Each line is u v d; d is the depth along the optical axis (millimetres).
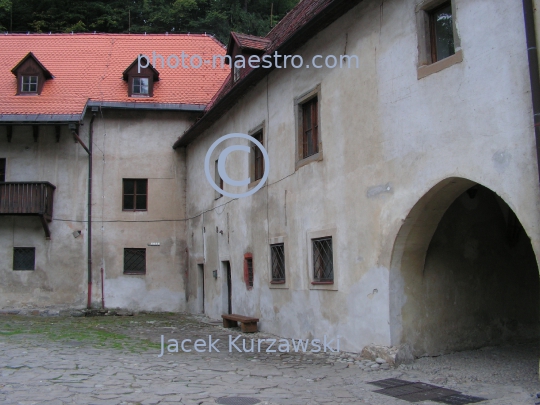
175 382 7691
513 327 10094
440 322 9180
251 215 14477
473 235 9773
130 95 21281
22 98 20453
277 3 36531
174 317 18547
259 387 7406
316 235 11094
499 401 6398
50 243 19906
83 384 7449
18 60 22953
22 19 34625
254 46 15656
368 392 7070
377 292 9016
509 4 6855
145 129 21172
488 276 9859
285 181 12555
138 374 8250
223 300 16734
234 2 35375
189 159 20906
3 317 18219
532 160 6422
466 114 7391
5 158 20188
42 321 17203
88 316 19344
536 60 6363
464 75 7465
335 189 10469
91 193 20438
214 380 7867
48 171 20250
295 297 11922
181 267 20812
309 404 6508
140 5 36094
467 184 7797
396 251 8734
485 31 7172
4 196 18953
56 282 19797
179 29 34812
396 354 8492
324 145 10922
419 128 8250
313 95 11500
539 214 6309
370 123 9461
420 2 8383
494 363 8438
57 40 24344
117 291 20188
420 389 7105
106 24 34938
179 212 21078
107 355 10133
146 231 20703
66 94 20922
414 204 8250
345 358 9438
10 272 19656
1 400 6508
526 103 6543
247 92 14922
